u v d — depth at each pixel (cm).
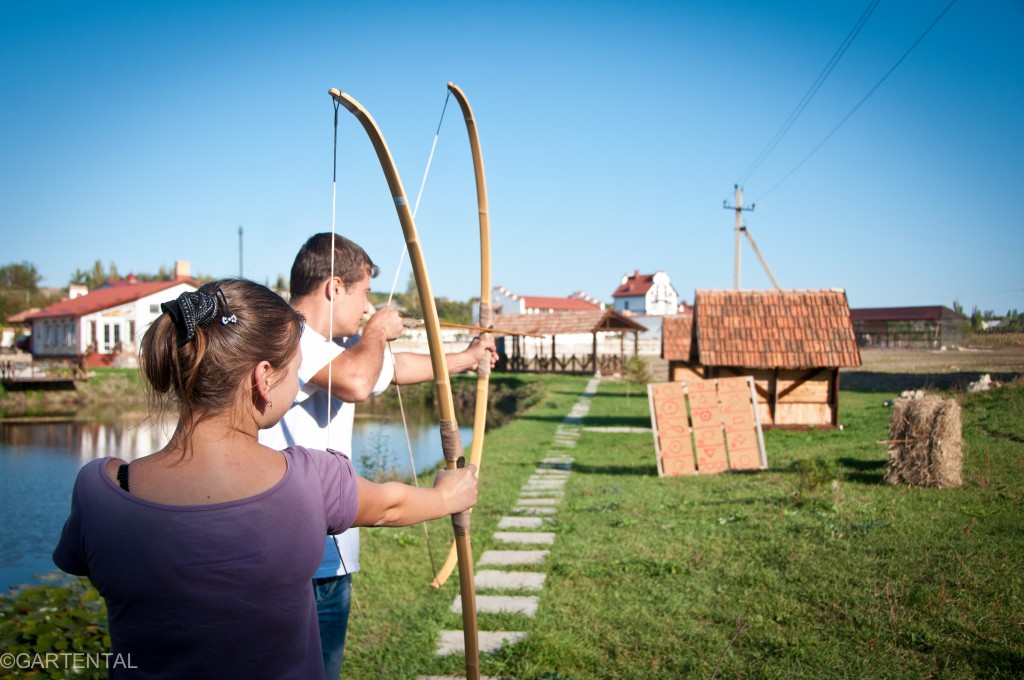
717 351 1355
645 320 5284
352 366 200
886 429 1214
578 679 368
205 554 113
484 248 261
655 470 1023
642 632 420
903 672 339
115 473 120
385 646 431
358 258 236
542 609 474
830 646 374
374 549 643
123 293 3625
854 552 505
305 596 125
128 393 2956
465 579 187
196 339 119
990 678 324
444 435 185
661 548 580
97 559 114
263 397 127
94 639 359
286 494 120
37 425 2338
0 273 5050
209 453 121
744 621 418
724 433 948
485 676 388
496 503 833
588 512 758
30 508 1177
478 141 245
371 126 169
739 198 2928
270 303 129
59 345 3694
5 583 764
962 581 422
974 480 633
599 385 2961
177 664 115
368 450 1572
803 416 1351
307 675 125
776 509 667
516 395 2866
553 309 7188
